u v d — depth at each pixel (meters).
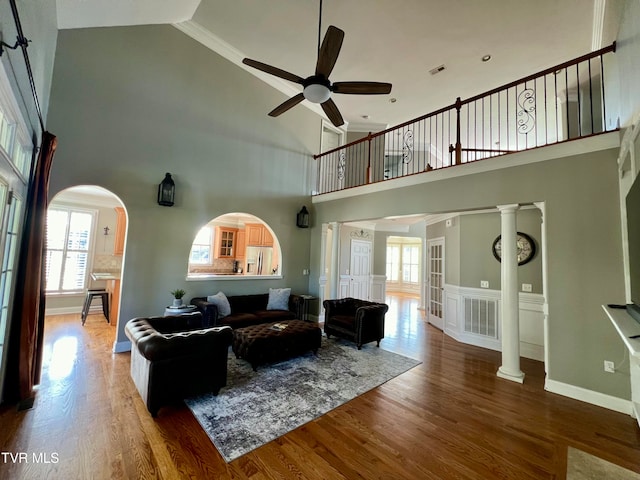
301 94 3.09
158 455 1.98
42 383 2.93
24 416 2.36
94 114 3.76
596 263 2.93
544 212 3.27
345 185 7.36
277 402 2.76
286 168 6.09
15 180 2.15
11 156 1.95
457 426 2.45
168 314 3.90
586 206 3.01
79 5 2.88
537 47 4.55
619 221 2.82
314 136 6.73
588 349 2.94
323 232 6.27
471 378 3.48
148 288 4.18
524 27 4.16
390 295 11.38
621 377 2.76
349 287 8.01
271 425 2.38
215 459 1.96
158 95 4.34
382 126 7.71
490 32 4.30
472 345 4.89
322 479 1.82
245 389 3.00
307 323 4.18
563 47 4.51
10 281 2.35
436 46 4.64
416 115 7.11
